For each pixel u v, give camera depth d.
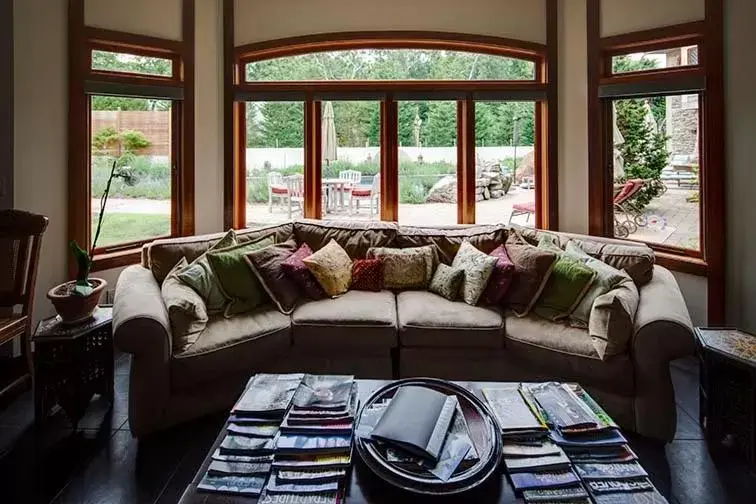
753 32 3.25
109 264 3.78
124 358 3.52
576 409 1.81
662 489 2.14
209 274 3.07
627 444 1.66
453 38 4.16
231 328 2.84
